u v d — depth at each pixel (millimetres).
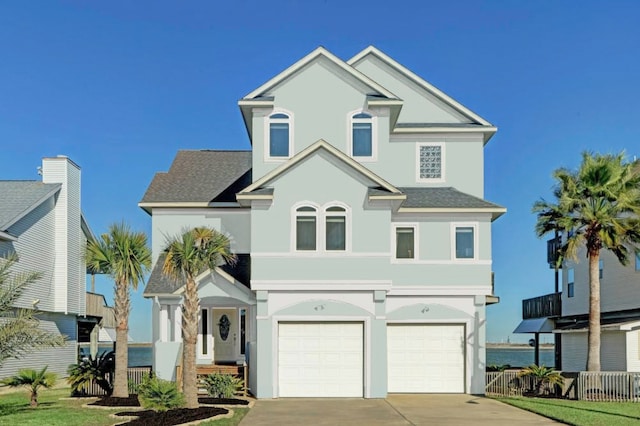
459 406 20828
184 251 19578
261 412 19266
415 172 27516
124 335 21781
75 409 19438
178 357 23688
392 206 23812
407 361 24859
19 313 19219
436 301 25016
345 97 24703
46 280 31984
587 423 16984
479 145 27594
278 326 23031
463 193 26781
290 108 24625
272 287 22734
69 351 35094
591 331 24688
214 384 22234
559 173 25844
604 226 24688
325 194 22969
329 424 17109
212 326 27641
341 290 22828
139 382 22984
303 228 22969
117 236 21688
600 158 25328
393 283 25094
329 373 22953
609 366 28984
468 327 24906
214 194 27922
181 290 24266
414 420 17844
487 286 25062
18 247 28828
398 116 26625
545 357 93875
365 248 22828
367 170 22922
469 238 25391
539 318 40531
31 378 20109
